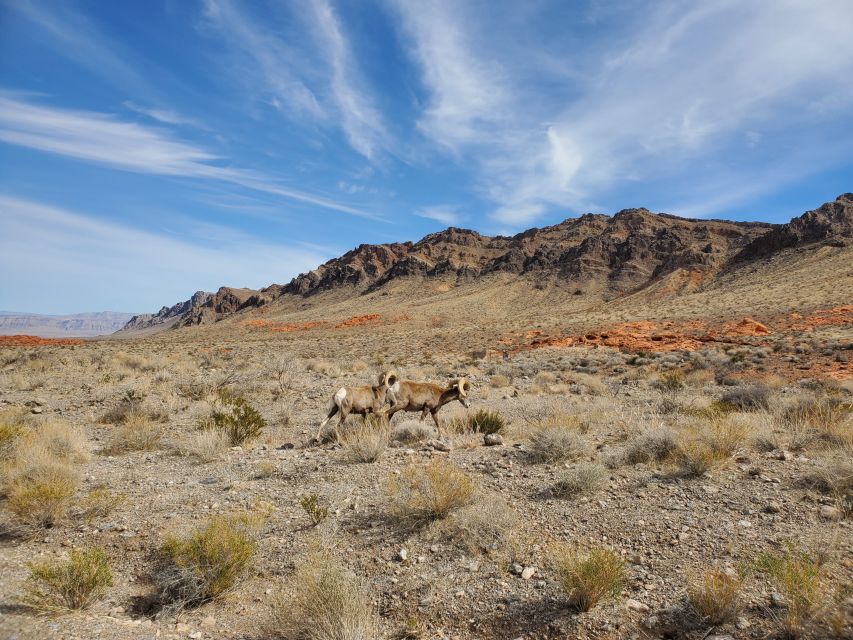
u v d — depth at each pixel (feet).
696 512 19.20
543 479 24.08
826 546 15.53
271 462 30.27
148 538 20.08
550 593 15.05
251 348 189.98
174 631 14.44
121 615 15.35
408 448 32.17
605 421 40.24
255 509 22.40
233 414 41.04
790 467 22.98
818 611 12.37
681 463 23.84
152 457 32.94
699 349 123.34
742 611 13.11
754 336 142.00
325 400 60.03
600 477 22.56
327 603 14.25
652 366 93.30
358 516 21.15
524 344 169.37
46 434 32.60
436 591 15.83
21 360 112.06
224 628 14.76
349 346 192.54
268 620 14.99
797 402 40.88
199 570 16.46
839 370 73.56
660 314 244.42
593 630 13.32
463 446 32.55
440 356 143.23
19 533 20.61
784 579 13.38
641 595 14.48
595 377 80.59
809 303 197.26
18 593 15.21
